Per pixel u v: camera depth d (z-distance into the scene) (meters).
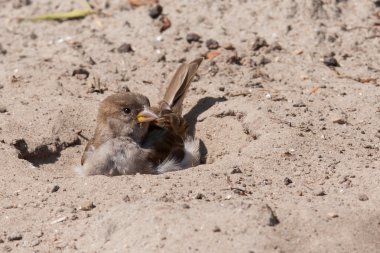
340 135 12.52
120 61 15.67
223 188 10.74
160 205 9.87
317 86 14.36
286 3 16.67
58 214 10.42
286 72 14.95
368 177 10.92
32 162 12.91
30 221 10.34
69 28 17.09
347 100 13.78
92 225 9.98
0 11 17.95
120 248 9.38
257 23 16.47
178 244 9.19
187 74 14.07
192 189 10.72
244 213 9.60
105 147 12.27
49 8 17.78
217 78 14.86
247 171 11.36
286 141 12.15
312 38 15.88
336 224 9.63
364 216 9.82
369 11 16.64
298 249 9.16
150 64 15.52
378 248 9.27
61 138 13.29
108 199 10.66
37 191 11.09
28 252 9.65
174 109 13.62
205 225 9.44
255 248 9.08
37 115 13.57
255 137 12.77
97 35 16.69
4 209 10.67
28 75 15.06
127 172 12.27
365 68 14.98
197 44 15.98
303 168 11.40
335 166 11.42
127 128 12.31
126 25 16.86
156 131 12.63
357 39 15.89
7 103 13.98
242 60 15.41
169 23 16.67
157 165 12.40
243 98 13.87
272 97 13.91
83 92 14.52
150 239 9.34
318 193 10.48
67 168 12.91
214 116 13.58
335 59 15.23
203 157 13.20
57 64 15.53
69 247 9.66
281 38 16.05
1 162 12.06
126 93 12.66
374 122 12.99
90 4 17.70
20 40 16.77
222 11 16.86
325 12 16.53
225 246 9.10
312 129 12.70
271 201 10.25
